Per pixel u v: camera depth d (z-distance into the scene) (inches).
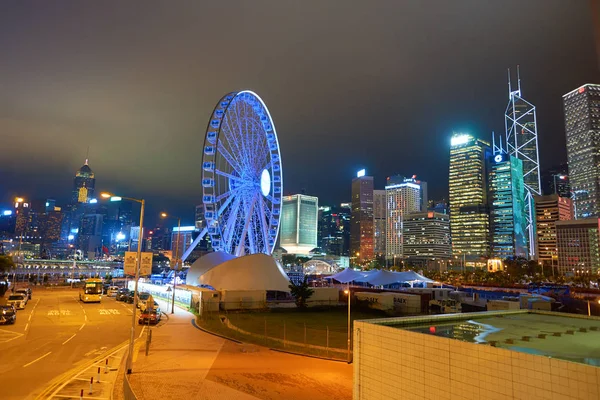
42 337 1501.0
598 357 489.7
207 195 3078.2
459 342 509.0
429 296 2920.8
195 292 2522.1
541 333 641.6
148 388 923.4
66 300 2925.7
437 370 529.0
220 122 3122.5
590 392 399.5
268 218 3346.5
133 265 1144.8
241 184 3179.1
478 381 486.9
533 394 439.5
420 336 553.3
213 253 3570.4
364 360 625.0
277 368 1136.8
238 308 2541.8
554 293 3826.3
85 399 826.2
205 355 1275.8
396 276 3941.9
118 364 1136.2
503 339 596.4
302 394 911.7
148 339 1258.0
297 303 2755.9
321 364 1193.4
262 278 2918.3
